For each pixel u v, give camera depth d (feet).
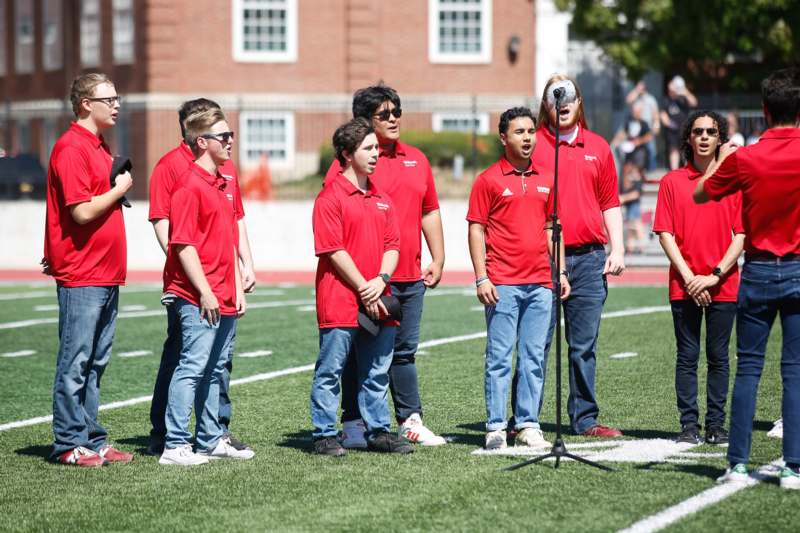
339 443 83.15
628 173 233.55
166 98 343.46
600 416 94.53
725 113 247.91
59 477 76.95
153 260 261.44
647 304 173.68
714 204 85.20
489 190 82.99
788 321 70.64
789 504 66.80
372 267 81.20
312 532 63.21
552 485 72.08
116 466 79.97
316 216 80.48
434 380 112.98
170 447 80.43
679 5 286.46
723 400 85.10
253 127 337.52
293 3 347.36
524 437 84.38
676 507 66.39
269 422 94.43
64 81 385.29
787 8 287.69
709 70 317.63
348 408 87.45
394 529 63.46
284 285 218.38
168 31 343.87
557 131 78.38
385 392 83.25
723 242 85.20
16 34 410.11
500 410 83.35
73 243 79.87
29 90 405.39
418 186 86.84
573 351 88.48
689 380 85.61
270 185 279.49
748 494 69.00
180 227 78.54
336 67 349.82
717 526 62.69
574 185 86.84
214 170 80.59
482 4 352.90
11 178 286.66
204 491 72.49
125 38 354.33
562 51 353.92
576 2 292.81
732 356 125.70
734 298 84.53
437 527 63.62
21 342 144.46
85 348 80.43
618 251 88.94
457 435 88.94
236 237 82.53
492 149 292.81
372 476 75.51
